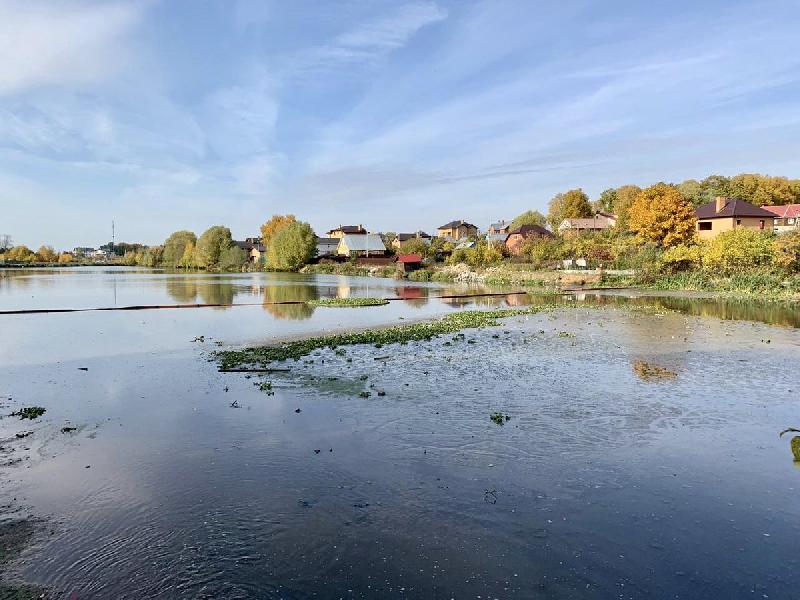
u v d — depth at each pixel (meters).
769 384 19.56
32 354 26.50
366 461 12.83
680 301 49.81
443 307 48.78
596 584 8.22
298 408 17.00
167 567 8.69
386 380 20.52
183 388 19.66
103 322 38.88
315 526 9.90
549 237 119.25
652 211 79.50
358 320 39.59
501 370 22.12
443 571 8.54
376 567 8.65
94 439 14.44
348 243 151.62
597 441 14.02
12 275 119.25
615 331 32.34
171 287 78.00
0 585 8.21
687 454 13.15
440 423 15.48
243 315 43.12
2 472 12.31
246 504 10.75
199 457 13.14
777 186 119.62
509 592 8.03
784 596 7.92
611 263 83.56
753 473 12.06
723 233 66.06
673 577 8.38
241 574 8.48
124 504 10.79
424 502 10.80
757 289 52.69
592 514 10.32
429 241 178.75
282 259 139.00
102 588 8.17
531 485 11.53
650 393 18.52
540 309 44.56
